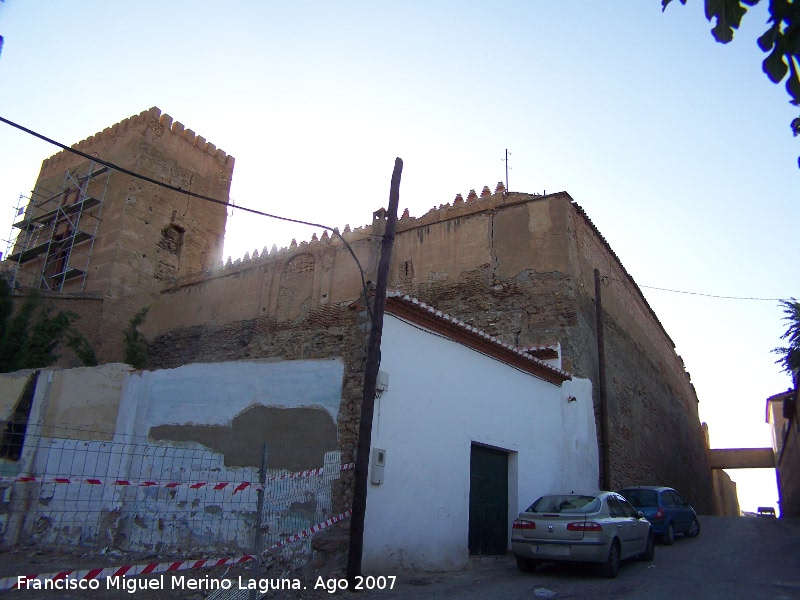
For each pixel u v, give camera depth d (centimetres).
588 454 1669
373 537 923
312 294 2561
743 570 1037
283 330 2562
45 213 3378
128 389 1302
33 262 3294
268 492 1011
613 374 2138
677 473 2945
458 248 2245
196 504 1090
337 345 1086
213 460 1115
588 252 2209
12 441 1280
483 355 1297
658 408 2789
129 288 2950
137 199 3084
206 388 1184
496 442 1272
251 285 2794
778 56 314
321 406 1025
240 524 1024
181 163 3356
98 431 1139
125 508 1159
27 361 1991
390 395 1012
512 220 2156
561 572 1037
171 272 3170
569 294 1927
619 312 2431
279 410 1073
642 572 1037
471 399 1222
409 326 1090
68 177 3372
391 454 987
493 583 927
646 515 1421
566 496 1083
